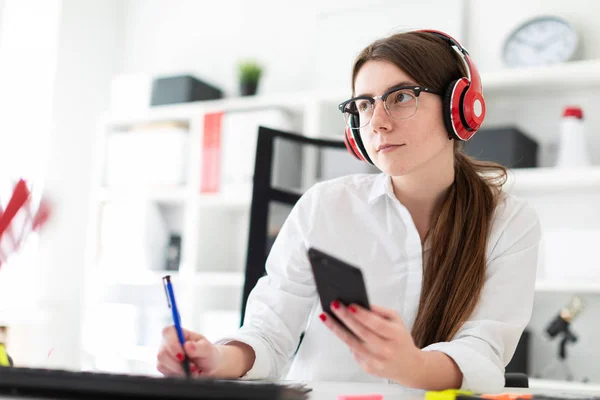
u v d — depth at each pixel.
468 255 1.19
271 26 3.74
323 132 3.22
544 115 2.96
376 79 1.19
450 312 1.15
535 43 2.93
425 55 1.18
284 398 0.68
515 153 2.67
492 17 3.13
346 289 0.79
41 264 3.71
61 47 3.89
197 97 3.63
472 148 2.73
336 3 3.54
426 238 1.30
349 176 1.44
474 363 0.93
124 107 3.79
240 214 3.66
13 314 3.41
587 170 2.58
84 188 3.96
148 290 3.59
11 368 0.73
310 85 3.57
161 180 3.57
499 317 1.15
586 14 2.93
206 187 3.42
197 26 3.98
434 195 1.29
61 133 3.87
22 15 3.78
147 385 0.68
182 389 0.68
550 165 2.91
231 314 3.17
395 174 1.17
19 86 3.74
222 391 0.67
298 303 1.30
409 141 1.16
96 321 3.61
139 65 4.13
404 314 1.28
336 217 1.36
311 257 0.79
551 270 2.59
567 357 2.76
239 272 3.62
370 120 1.18
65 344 3.75
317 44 3.52
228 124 3.41
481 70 3.12
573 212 2.85
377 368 0.85
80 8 4.00
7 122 3.68
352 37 3.43
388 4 3.35
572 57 2.84
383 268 1.31
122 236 3.63
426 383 0.88
